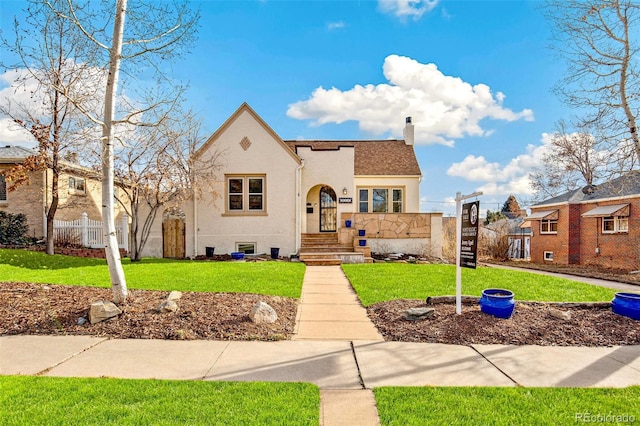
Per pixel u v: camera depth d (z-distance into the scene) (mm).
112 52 6727
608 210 21453
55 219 18094
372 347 5371
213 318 6363
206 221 16969
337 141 24625
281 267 12773
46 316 6293
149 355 4965
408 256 16750
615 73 9969
